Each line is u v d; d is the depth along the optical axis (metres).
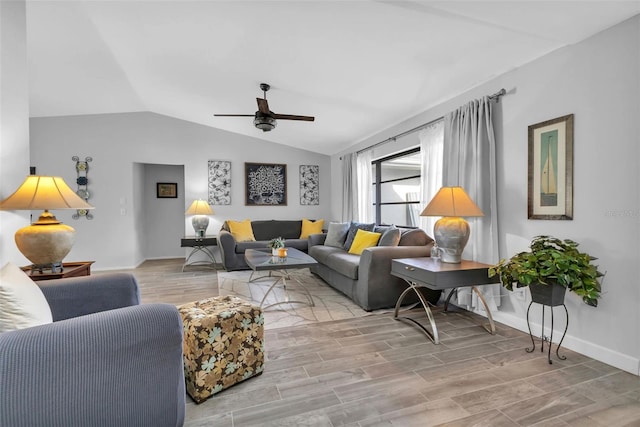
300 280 4.39
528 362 2.00
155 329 1.12
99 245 5.27
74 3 2.54
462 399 1.61
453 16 2.08
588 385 1.73
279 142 6.25
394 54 2.69
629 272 1.88
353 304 3.26
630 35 1.86
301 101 4.04
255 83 3.74
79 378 0.99
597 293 1.89
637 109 1.83
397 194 4.73
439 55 2.59
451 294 3.02
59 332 0.96
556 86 2.27
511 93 2.62
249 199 6.11
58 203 1.82
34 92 4.28
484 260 2.76
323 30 2.51
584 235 2.10
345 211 5.64
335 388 1.71
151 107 5.32
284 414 1.50
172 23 2.77
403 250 3.09
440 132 3.48
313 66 3.13
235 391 1.69
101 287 1.63
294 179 6.41
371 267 2.99
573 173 2.16
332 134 5.25
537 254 2.02
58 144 5.12
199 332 1.59
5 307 1.06
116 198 5.36
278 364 1.98
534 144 2.41
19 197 1.72
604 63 1.99
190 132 5.79
